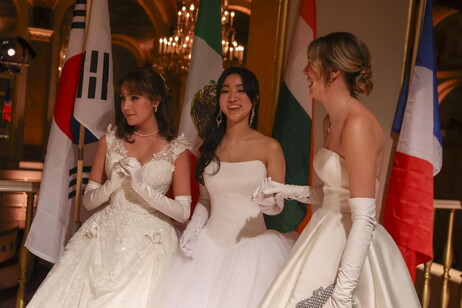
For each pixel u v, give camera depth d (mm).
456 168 10609
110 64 2986
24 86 13688
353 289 1792
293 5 3369
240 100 2492
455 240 9016
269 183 2205
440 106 11062
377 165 1979
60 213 2914
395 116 3219
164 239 2510
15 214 7539
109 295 2295
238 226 2486
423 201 2949
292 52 3119
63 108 2938
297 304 1868
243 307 2215
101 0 2951
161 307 2234
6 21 13641
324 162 2035
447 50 10805
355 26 3441
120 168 2404
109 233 2496
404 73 3438
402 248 2953
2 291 4938
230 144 2584
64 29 14148
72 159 2984
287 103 3096
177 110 12445
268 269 2350
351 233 1813
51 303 2355
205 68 3055
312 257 1992
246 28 13938
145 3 14109
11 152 13617
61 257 2520
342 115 1986
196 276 2328
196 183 2961
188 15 9797
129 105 2557
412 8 3426
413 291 1977
